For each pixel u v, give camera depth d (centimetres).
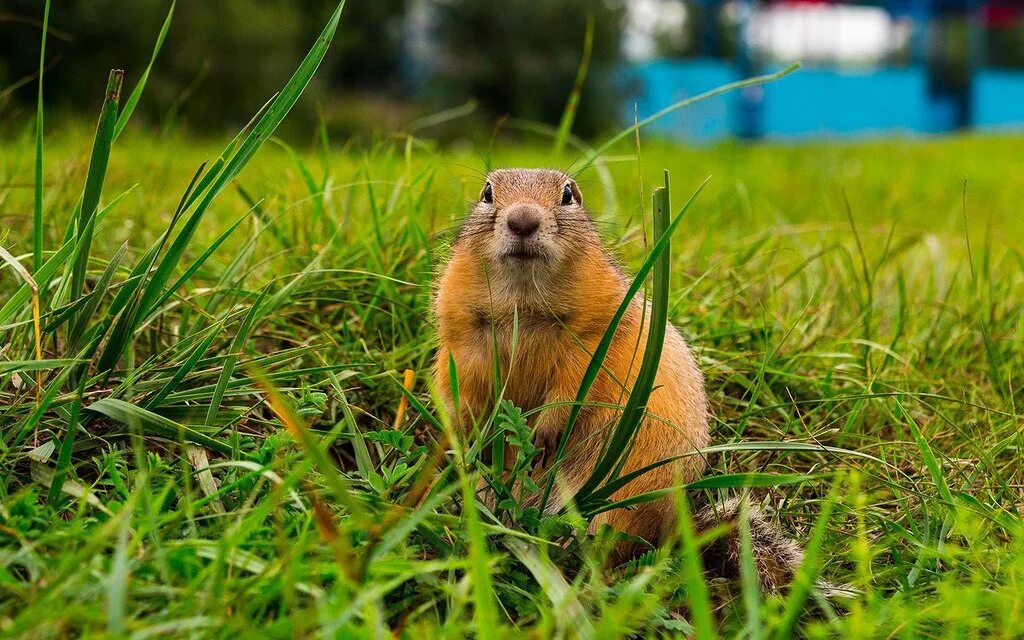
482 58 2977
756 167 1684
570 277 374
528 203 382
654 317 307
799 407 466
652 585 305
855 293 597
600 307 376
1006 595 281
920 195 1289
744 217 963
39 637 220
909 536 330
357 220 611
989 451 419
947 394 491
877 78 4088
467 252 389
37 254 355
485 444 337
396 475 314
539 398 386
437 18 3053
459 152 1630
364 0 3009
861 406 438
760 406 468
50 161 716
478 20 2973
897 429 438
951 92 4425
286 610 252
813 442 417
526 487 319
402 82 3225
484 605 227
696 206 965
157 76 2130
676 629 282
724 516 343
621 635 260
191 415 353
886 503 384
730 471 410
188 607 236
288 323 481
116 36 2114
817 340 521
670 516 372
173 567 258
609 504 320
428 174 644
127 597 240
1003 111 4534
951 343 543
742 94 3666
